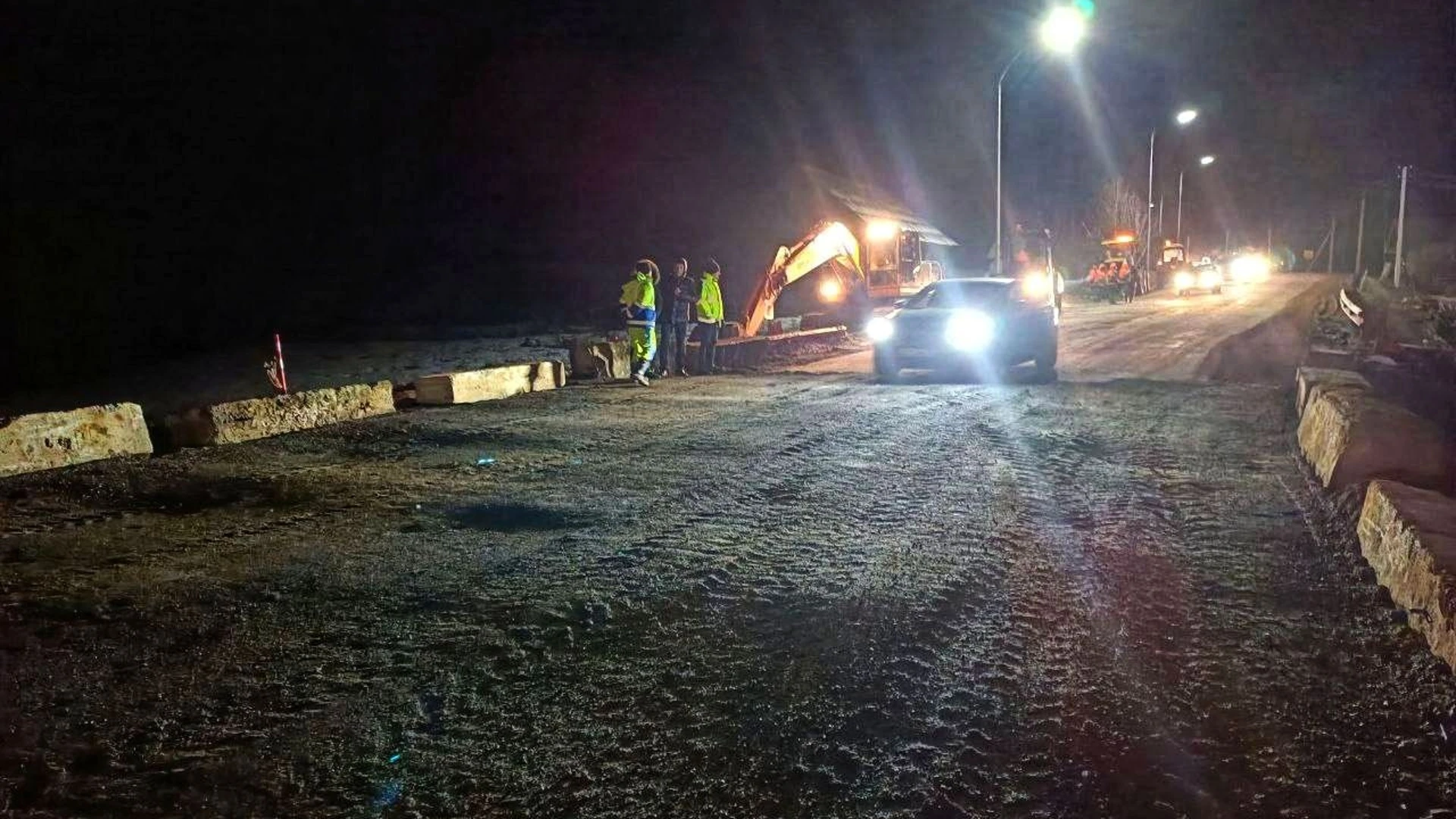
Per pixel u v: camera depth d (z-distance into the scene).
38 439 9.18
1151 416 11.88
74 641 4.93
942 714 4.11
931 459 9.34
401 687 4.38
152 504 7.84
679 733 3.96
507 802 3.46
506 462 9.37
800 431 10.90
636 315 15.78
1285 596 5.51
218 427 10.54
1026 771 3.66
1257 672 4.52
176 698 4.28
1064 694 4.29
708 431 10.97
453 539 6.70
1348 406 8.43
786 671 4.53
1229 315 32.75
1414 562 5.04
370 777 3.63
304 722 4.06
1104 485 8.23
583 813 3.39
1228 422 11.36
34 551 6.51
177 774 3.66
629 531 6.86
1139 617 5.20
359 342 27.33
